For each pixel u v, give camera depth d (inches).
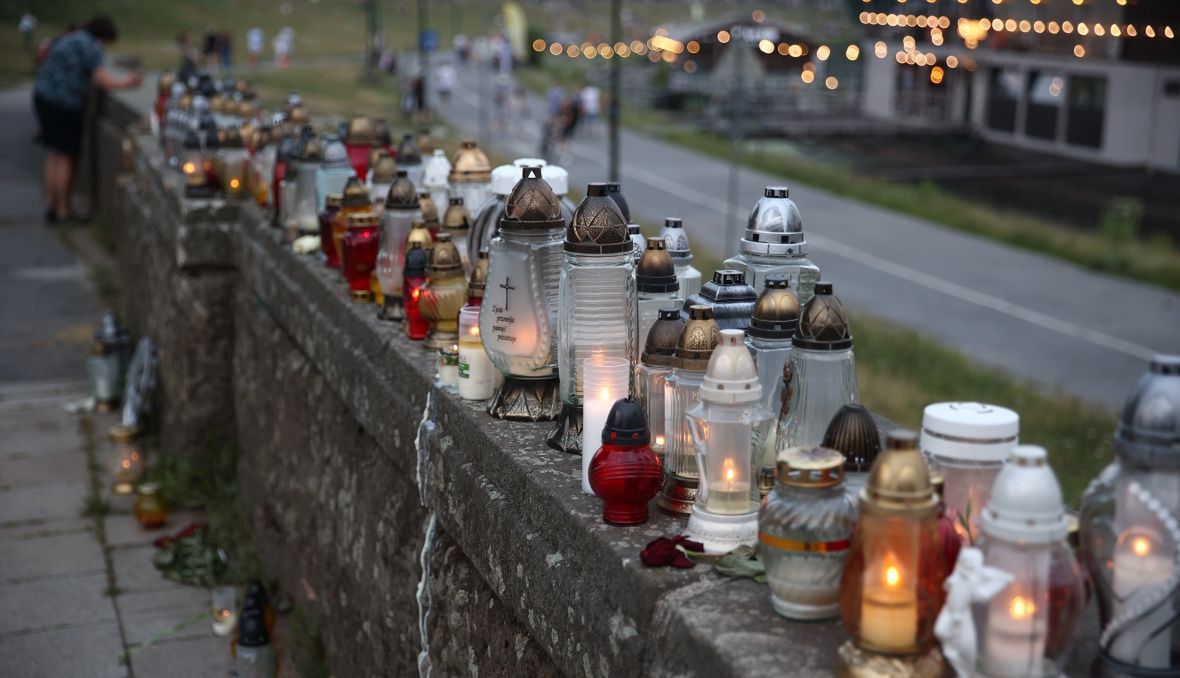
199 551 222.2
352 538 151.3
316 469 170.7
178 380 249.9
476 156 159.3
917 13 1492.4
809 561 67.6
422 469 120.1
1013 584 60.2
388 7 3105.3
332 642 165.2
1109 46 1316.4
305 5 2837.1
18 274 457.1
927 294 692.1
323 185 179.8
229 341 245.3
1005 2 1425.9
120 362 319.0
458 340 120.4
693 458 86.7
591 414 89.9
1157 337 605.6
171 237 257.9
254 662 175.6
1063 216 991.6
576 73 2047.2
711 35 1743.4
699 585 74.9
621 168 1140.5
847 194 1037.2
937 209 956.6
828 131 1525.6
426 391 121.5
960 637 60.4
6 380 339.9
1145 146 1310.3
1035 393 475.5
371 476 142.9
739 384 79.8
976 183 1183.6
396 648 134.3
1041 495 60.3
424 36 1277.1
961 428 73.5
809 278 106.4
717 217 895.7
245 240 222.4
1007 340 591.5
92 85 537.0
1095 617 72.4
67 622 201.8
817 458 68.7
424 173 172.4
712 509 81.2
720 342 81.7
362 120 198.1
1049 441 401.1
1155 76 1283.2
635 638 76.3
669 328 92.2
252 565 215.2
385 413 133.2
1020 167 1315.2
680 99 1737.2
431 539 119.8
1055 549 61.1
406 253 134.6
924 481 62.0
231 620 196.9
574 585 85.0
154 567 222.5
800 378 84.4
